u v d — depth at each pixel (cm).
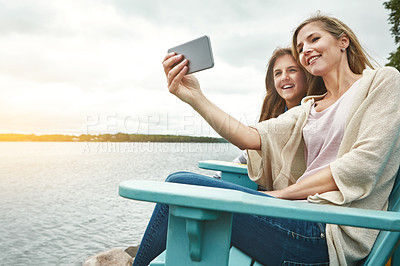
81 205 465
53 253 278
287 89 169
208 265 60
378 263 74
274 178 135
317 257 88
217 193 58
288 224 89
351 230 84
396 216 58
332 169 91
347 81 118
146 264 93
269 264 91
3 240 312
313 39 120
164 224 89
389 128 87
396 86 91
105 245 300
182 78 127
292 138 129
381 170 87
